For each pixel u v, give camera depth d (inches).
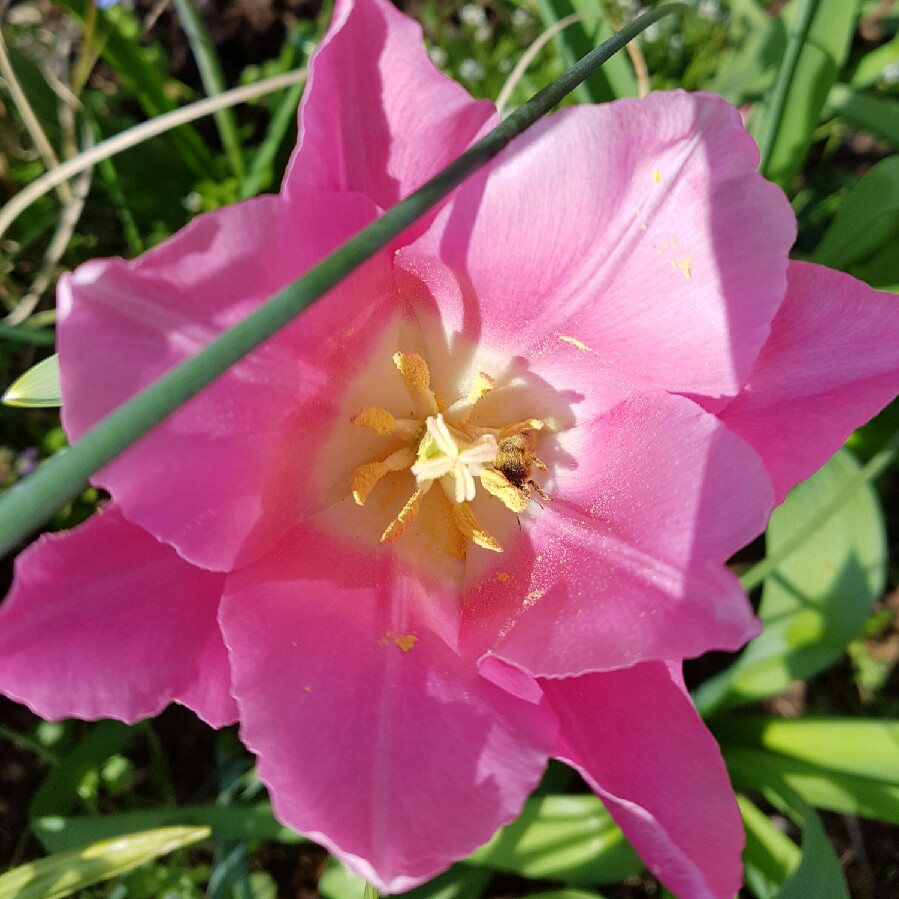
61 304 3.8
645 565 4.7
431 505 6.2
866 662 9.5
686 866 4.4
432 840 4.1
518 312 5.4
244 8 11.6
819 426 5.3
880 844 9.1
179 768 8.7
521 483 5.9
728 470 4.6
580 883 7.1
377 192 4.9
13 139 9.6
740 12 9.0
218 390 4.3
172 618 4.7
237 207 3.9
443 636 5.4
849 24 7.2
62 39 9.9
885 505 10.2
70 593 4.4
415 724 4.5
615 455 5.5
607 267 4.8
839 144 11.6
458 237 4.8
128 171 9.4
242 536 4.6
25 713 8.6
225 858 7.0
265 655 4.5
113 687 4.5
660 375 5.2
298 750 4.2
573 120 4.4
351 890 7.0
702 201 4.5
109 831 6.4
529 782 4.4
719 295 4.7
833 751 6.9
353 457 5.9
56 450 9.0
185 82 11.5
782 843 6.9
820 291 5.4
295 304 3.3
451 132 4.7
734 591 4.2
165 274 3.9
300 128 4.4
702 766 4.9
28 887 5.5
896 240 7.7
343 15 4.4
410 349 5.9
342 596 5.2
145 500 4.2
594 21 7.1
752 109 8.3
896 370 5.2
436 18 11.2
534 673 4.5
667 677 5.1
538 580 5.5
